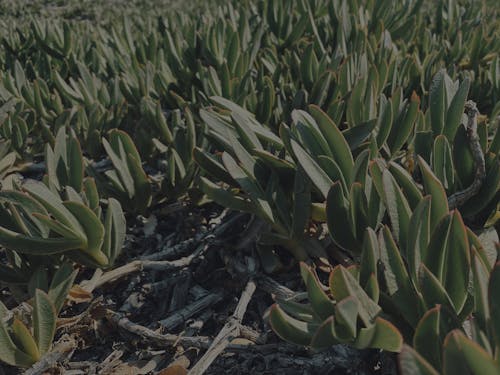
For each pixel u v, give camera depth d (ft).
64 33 12.66
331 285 4.76
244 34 11.69
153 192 8.52
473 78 10.17
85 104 10.36
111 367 6.16
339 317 4.58
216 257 7.46
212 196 6.68
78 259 6.73
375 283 4.96
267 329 6.54
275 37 12.97
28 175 9.88
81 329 6.44
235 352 6.11
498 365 3.99
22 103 9.77
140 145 9.20
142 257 7.51
